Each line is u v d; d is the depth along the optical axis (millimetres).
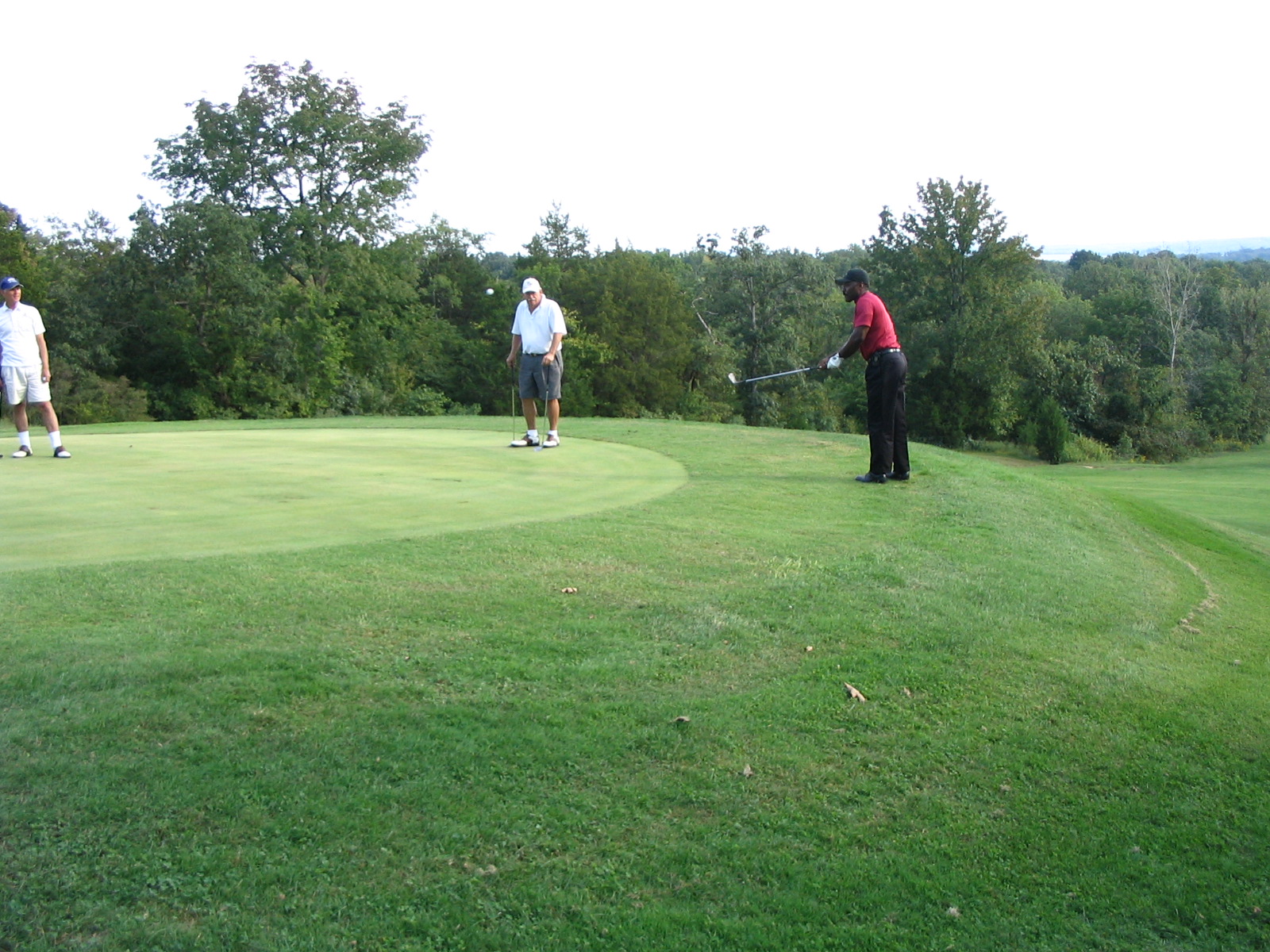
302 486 6930
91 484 6871
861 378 53250
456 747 2945
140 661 3346
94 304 34906
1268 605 6496
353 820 2592
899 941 2352
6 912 2211
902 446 8016
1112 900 2551
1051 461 46656
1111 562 6219
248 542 5070
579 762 2922
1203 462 47938
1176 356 56875
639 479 7645
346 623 3820
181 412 36000
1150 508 10609
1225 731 3518
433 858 2480
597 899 2396
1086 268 82250
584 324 46500
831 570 4855
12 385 8273
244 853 2441
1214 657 4465
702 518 6074
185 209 35594
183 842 2467
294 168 39531
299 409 37688
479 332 48625
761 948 2295
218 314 36250
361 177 41875
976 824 2797
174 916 2234
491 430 11773
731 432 11633
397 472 7676
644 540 5359
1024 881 2594
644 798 2785
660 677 3494
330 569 4531
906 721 3316
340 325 39719
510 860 2500
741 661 3674
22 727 2887
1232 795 3082
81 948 2119
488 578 4492
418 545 5035
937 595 4566
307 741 2928
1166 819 2916
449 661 3512
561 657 3604
